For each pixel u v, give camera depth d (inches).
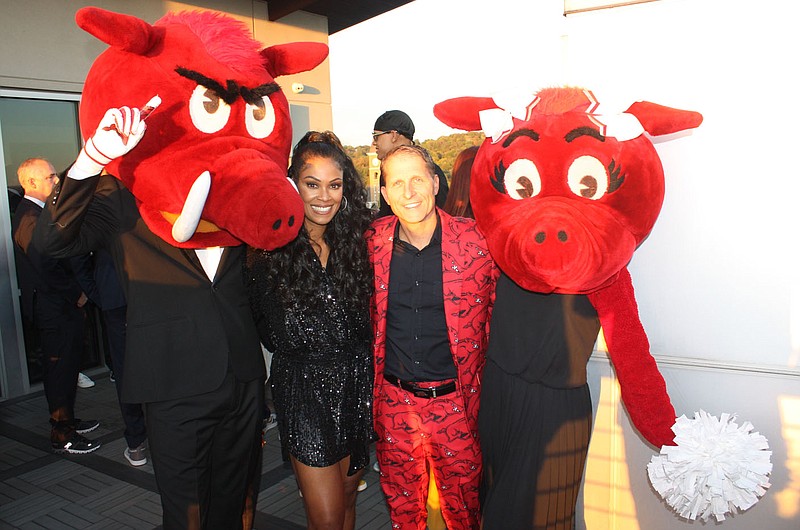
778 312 86.6
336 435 93.0
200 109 78.7
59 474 159.2
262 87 83.8
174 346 88.7
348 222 93.9
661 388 83.4
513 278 82.7
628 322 83.4
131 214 88.3
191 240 84.4
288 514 133.9
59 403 170.9
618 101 79.9
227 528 100.5
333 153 90.7
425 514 102.6
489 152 84.4
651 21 87.5
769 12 81.8
